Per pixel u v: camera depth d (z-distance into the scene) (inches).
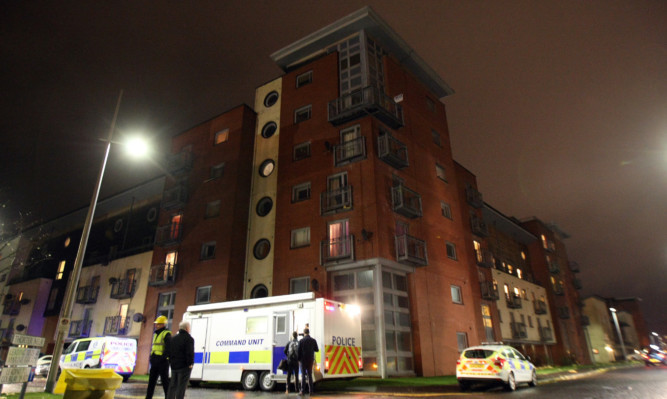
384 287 720.3
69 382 240.5
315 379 462.6
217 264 888.9
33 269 1473.9
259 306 541.3
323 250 775.7
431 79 1165.7
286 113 994.7
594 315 2320.4
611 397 402.6
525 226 1808.6
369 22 957.8
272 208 918.4
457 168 1186.6
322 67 976.9
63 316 501.0
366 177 784.9
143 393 487.2
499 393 462.3
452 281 917.8
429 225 909.2
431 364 747.4
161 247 1039.0
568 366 1387.8
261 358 515.2
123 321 1051.9
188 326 301.0
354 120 855.1
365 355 681.6
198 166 1059.3
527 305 1481.3
